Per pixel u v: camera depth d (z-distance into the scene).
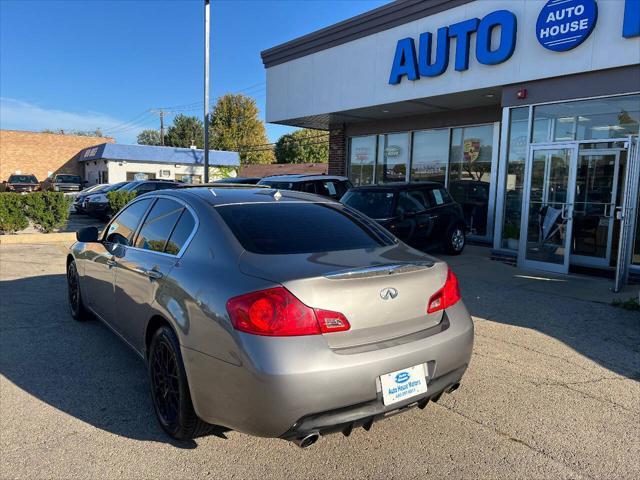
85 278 4.97
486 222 12.26
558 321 5.61
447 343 2.92
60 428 3.22
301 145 59.72
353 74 12.20
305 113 13.68
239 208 3.39
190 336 2.76
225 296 2.63
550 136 8.74
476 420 3.40
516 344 4.87
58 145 42.06
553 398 3.73
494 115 11.73
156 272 3.30
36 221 12.94
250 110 62.28
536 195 8.81
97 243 4.81
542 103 8.68
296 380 2.39
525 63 8.75
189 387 2.79
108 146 35.34
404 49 10.80
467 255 10.55
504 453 3.00
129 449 2.99
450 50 10.02
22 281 7.58
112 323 4.26
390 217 9.05
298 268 2.67
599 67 7.77
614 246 8.45
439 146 13.17
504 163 9.41
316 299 2.53
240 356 2.47
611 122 7.99
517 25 8.80
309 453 2.98
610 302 6.42
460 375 3.08
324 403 2.45
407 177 13.99
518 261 9.05
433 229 9.90
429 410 3.54
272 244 3.00
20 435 3.13
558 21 8.12
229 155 40.91
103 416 3.39
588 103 8.23
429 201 9.99
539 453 3.00
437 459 2.93
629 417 3.45
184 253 3.20
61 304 6.21
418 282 2.91
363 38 11.86
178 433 2.99
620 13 7.47
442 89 10.25
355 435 3.20
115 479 2.69
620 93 7.68
